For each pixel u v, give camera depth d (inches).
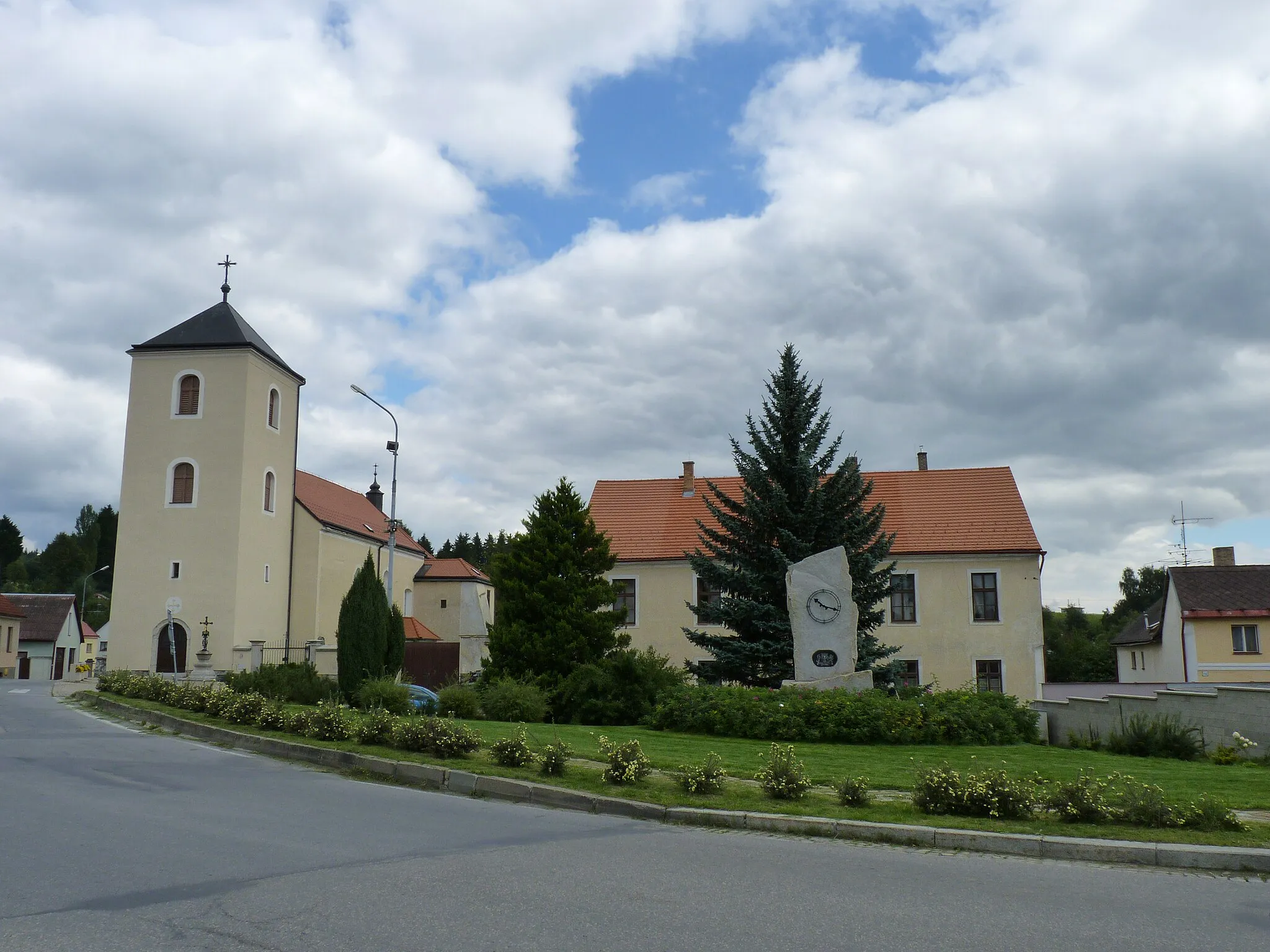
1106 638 3026.6
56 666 3139.8
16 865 309.4
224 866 312.2
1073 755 705.6
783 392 1107.3
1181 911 288.2
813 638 935.0
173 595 1688.0
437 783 506.3
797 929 257.4
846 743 754.2
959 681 1523.1
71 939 237.3
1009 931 261.7
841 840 391.5
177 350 1749.5
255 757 604.1
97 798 438.3
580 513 1127.6
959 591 1547.7
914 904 287.9
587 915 265.0
